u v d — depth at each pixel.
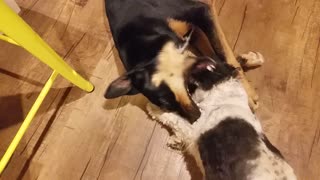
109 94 1.31
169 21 1.34
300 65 1.54
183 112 1.26
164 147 1.47
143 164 1.46
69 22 1.71
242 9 1.65
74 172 1.48
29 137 1.54
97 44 1.66
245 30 1.61
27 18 1.73
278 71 1.53
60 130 1.54
